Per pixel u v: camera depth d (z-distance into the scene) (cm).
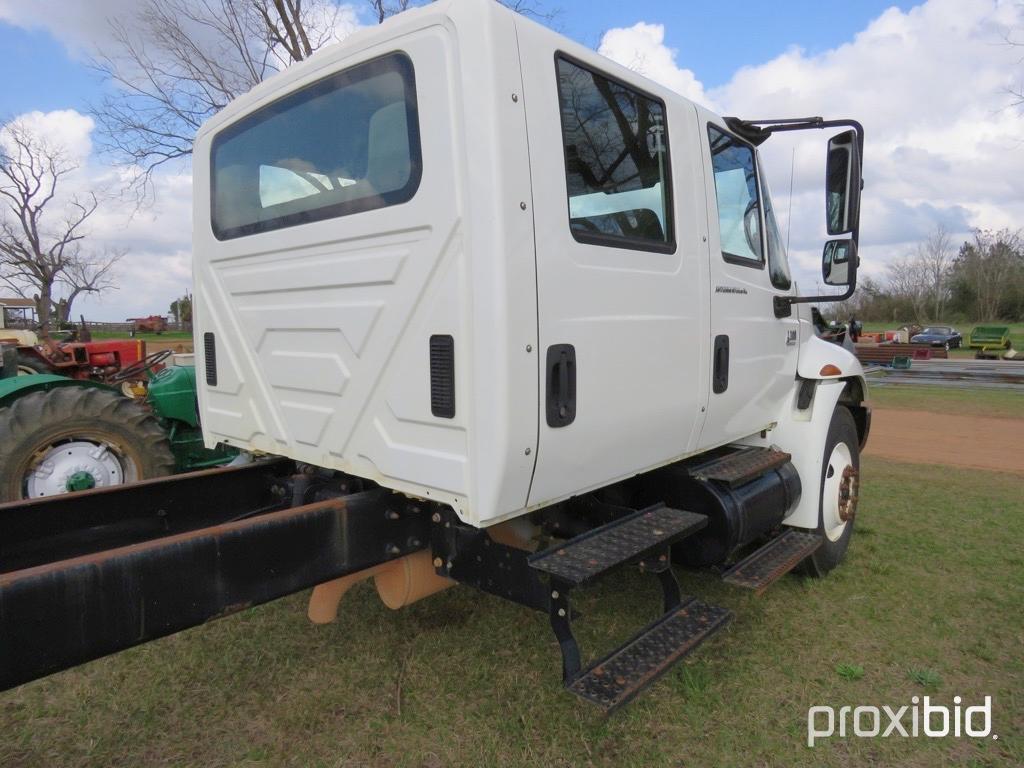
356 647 333
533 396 205
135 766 252
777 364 367
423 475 217
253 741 266
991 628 357
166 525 284
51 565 160
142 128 1038
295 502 295
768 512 333
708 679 306
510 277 196
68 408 448
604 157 240
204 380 327
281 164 264
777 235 378
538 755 257
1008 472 749
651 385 261
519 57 204
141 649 331
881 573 425
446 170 202
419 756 257
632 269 248
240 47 1017
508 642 337
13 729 272
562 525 301
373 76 225
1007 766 257
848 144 315
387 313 222
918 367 2545
